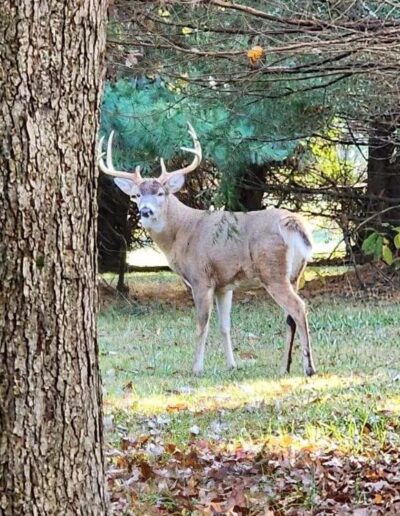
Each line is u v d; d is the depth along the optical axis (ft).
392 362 56.13
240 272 57.21
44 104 17.33
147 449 35.24
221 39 30.55
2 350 17.26
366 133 59.11
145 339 69.10
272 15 29.81
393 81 33.40
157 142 59.77
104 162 65.51
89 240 18.15
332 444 36.01
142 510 26.43
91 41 17.88
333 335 66.80
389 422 39.40
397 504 27.35
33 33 17.12
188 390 50.06
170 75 32.45
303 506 27.73
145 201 58.08
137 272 105.29
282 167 85.46
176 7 30.53
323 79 37.06
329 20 29.48
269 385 50.88
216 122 40.50
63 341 17.70
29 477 17.48
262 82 33.37
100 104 18.33
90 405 18.22
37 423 17.51
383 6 30.17
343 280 87.35
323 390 48.03
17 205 17.16
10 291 17.22
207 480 30.60
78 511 17.98
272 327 72.33
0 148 17.08
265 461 32.09
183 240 58.54
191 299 88.63
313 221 90.74
